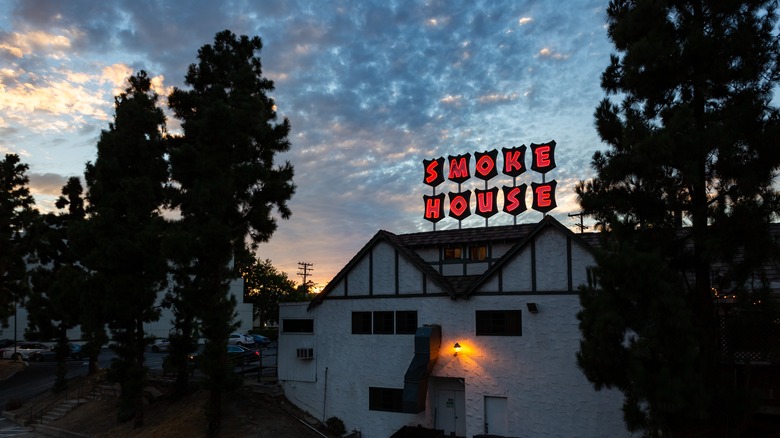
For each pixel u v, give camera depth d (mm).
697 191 13055
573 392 19375
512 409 20312
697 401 10945
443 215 30797
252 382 27812
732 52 12523
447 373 21719
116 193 25969
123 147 26578
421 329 21453
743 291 12516
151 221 25484
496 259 24391
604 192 13664
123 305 24906
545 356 20031
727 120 12383
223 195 22359
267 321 97938
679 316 11258
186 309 26203
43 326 33812
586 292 13555
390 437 21484
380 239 24281
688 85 13445
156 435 23453
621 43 14242
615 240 13141
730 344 12672
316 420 24344
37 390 37250
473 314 21609
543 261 20609
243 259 25328
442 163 31594
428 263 25594
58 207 34375
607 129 14156
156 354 50312
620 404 18562
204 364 21750
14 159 44625
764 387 14797
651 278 11617
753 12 12852
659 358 11812
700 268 12969
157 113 27422
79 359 47938
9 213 43781
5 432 28531
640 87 13641
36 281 34344
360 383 23766
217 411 22344
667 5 13766
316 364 25078
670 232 13023
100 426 26672
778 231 17125
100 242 25188
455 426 22062
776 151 11797
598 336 12445
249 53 27688
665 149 12086
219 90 25453
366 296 24234
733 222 11820
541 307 20328
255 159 24906
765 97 12578
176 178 25359
